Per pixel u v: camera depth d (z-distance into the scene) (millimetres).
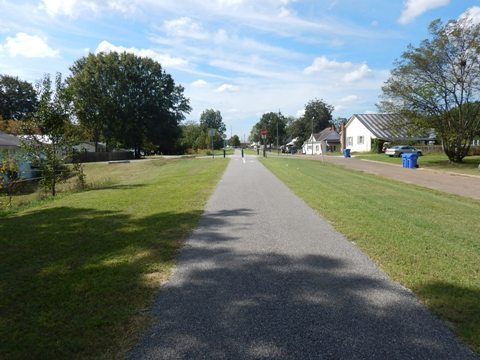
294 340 3439
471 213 9773
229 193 13102
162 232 7496
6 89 82500
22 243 6754
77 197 12961
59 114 16234
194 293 4520
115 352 3279
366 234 7133
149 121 67500
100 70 63812
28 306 4191
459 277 4871
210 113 180500
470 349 3264
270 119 124125
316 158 48062
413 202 11312
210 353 3252
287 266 5473
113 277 5043
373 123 64188
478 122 31875
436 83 30984
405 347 3303
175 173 23578
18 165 18406
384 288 4590
